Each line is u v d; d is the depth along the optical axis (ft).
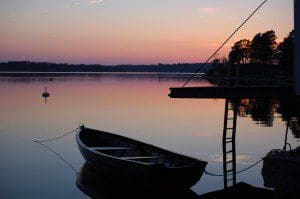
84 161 72.95
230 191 38.86
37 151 82.94
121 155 60.39
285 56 269.23
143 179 48.03
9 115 149.28
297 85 34.37
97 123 127.85
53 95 252.42
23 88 328.29
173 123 126.82
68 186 56.85
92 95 255.50
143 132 107.96
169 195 48.91
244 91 34.63
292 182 29.63
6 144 91.09
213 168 65.36
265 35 339.98
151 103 203.21
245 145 86.07
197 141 92.17
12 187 56.65
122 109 172.76
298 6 33.81
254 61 343.26
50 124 125.70
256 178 58.85
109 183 56.80
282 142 89.76
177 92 36.58
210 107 184.24
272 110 165.89
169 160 53.01
